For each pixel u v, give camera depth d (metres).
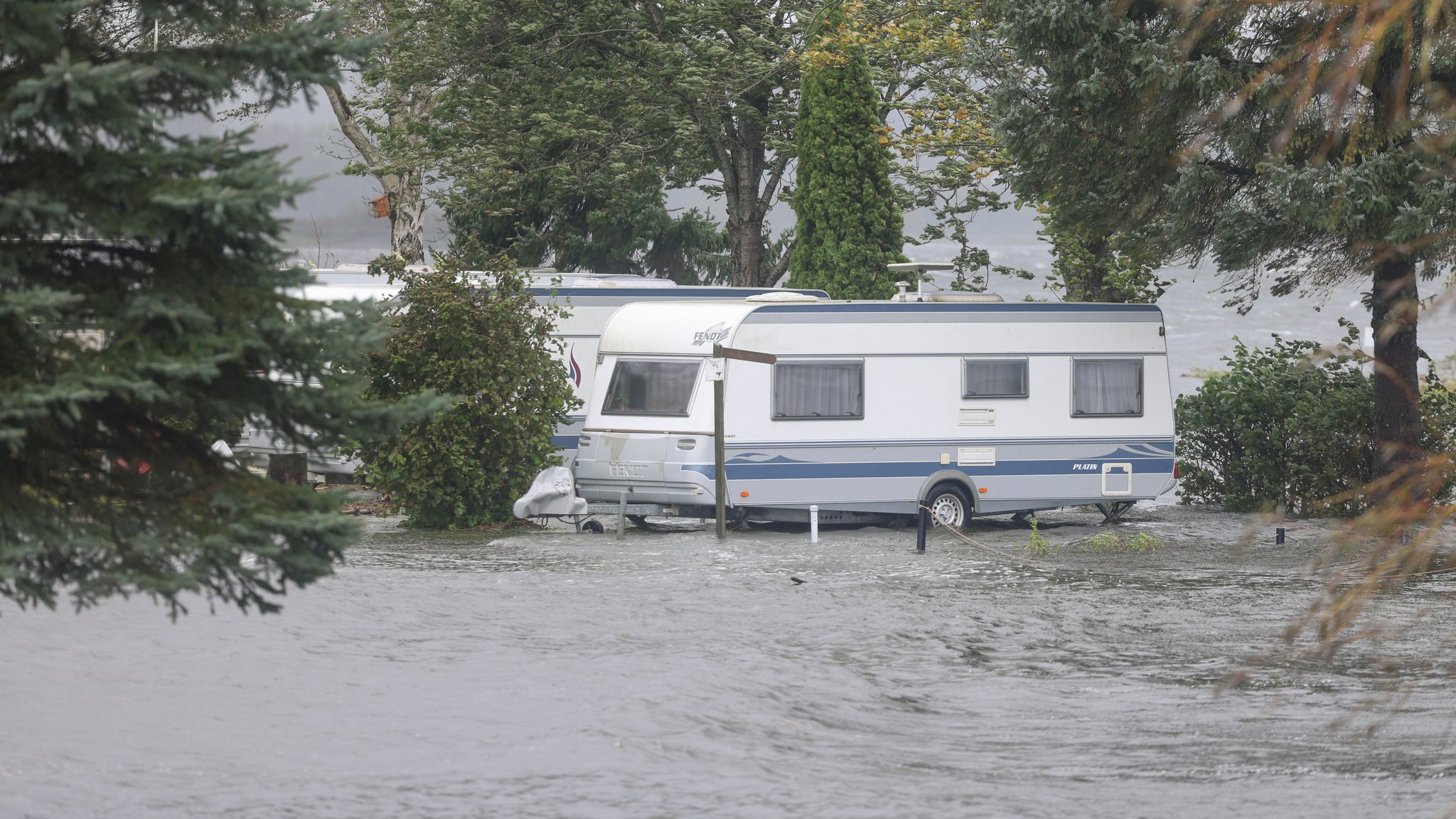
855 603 37.00
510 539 49.75
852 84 78.69
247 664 27.72
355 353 15.40
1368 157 46.34
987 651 31.36
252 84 15.32
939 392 54.38
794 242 92.81
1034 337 55.53
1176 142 51.19
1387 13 10.87
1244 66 47.66
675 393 52.16
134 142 14.26
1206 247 56.72
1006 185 61.59
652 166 88.19
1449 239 13.55
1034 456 55.62
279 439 15.95
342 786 19.31
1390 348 52.84
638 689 26.05
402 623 32.53
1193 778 20.14
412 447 51.28
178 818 17.66
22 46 13.83
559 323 60.56
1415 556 10.98
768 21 86.19
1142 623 34.88
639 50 86.38
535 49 86.94
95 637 29.61
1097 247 68.62
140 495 15.07
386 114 93.50
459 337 52.06
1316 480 59.22
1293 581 41.78
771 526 55.44
